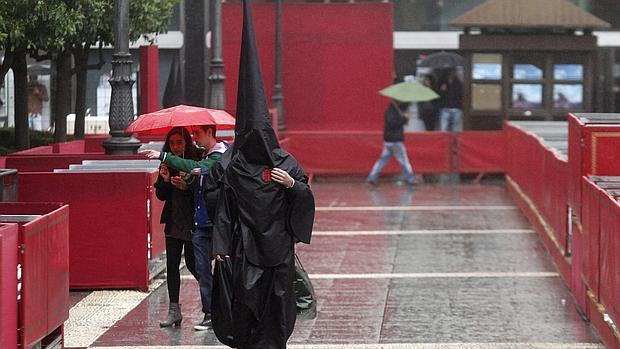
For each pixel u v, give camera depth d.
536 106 102.31
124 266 45.78
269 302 29.20
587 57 101.81
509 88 102.50
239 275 28.98
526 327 39.75
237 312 29.33
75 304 43.19
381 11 104.75
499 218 73.81
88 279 45.69
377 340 37.34
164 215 38.94
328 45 105.00
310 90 105.25
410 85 97.94
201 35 104.00
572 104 102.25
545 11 100.56
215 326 29.81
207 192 30.73
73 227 45.56
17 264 28.91
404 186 97.25
